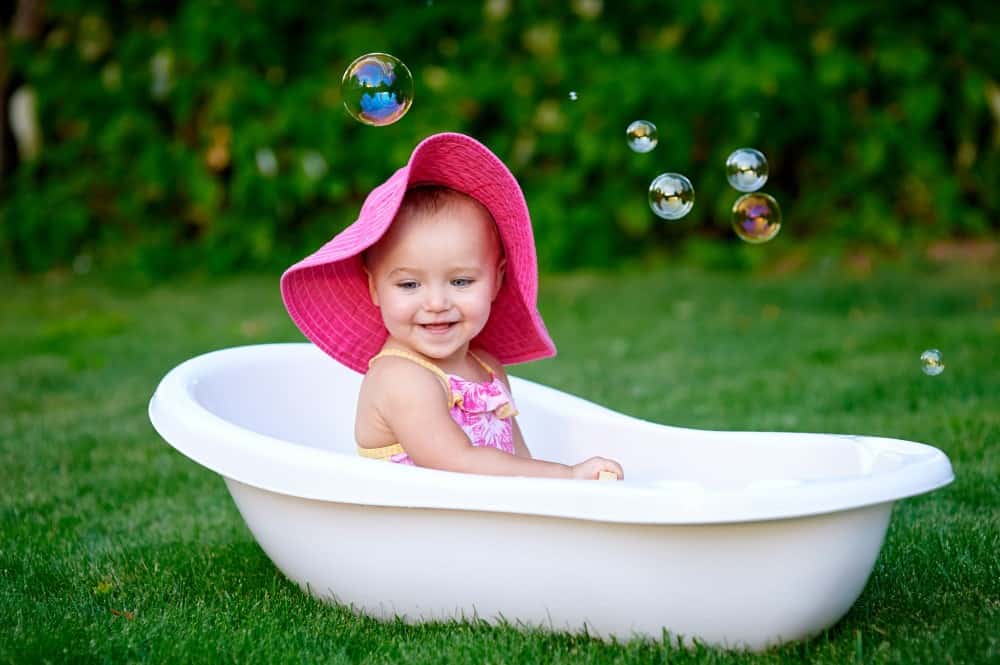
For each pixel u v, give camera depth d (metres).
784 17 5.47
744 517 1.45
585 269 5.69
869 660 1.58
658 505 1.47
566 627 1.65
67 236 5.90
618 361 3.96
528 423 2.32
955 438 2.81
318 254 1.90
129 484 2.69
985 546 2.06
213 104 5.63
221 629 1.76
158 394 1.93
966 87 5.56
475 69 5.68
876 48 5.62
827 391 3.41
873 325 4.38
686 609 1.57
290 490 1.67
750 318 4.63
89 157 6.00
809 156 5.78
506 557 1.61
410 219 1.86
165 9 5.96
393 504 1.60
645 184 5.66
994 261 5.47
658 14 5.75
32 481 2.72
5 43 6.10
